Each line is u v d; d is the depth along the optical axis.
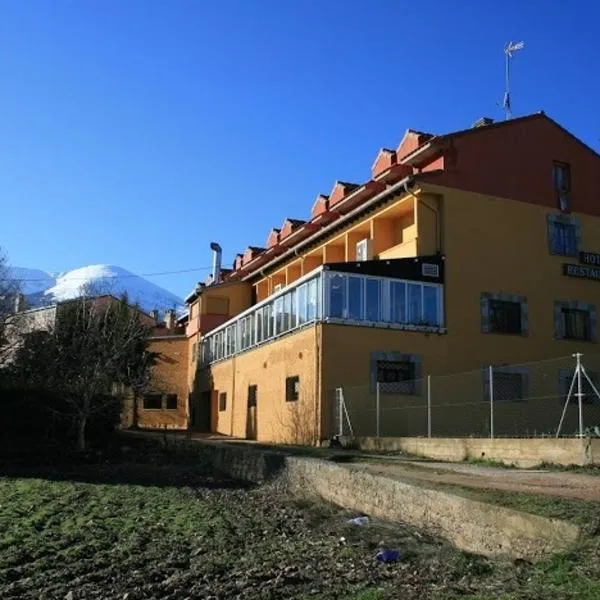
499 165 30.89
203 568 10.37
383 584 9.08
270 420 30.97
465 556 10.33
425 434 26.56
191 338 49.53
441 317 28.44
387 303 27.58
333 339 26.44
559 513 9.49
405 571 9.82
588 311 31.92
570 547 8.62
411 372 27.55
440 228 29.27
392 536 12.41
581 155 33.16
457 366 28.27
